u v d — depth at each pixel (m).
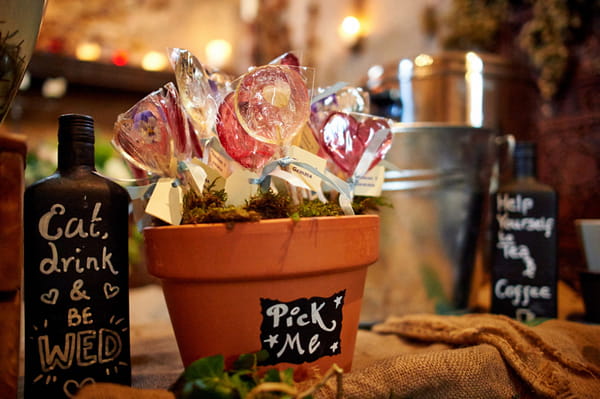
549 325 0.72
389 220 0.86
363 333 0.84
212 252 0.49
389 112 1.11
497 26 1.31
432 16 1.60
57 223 0.52
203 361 0.45
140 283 1.41
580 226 0.88
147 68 2.12
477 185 0.88
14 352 0.47
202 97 0.57
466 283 0.89
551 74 1.15
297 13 2.40
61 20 2.10
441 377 0.51
